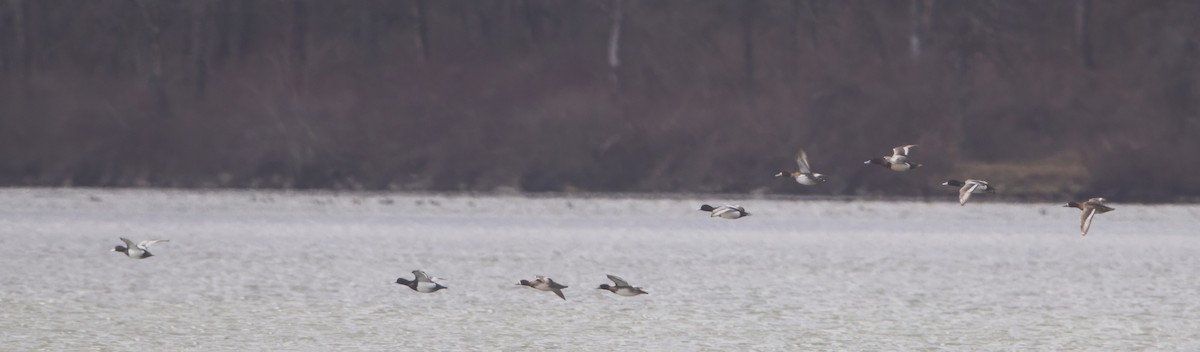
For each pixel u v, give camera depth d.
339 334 26.28
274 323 27.34
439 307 29.38
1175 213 54.78
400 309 29.06
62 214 50.47
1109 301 31.19
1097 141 64.31
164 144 64.62
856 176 62.91
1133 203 60.50
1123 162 62.06
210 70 70.06
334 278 33.59
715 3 73.56
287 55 71.00
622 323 27.70
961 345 25.95
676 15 73.12
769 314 28.92
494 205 55.91
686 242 43.75
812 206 56.59
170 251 39.12
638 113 66.06
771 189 62.81
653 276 34.91
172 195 58.53
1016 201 60.41
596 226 48.56
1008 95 66.88
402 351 24.83
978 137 65.06
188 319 27.59
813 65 68.88
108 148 64.44
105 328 26.56
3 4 72.12
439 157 64.56
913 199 60.78
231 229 46.19
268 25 73.31
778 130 64.62
